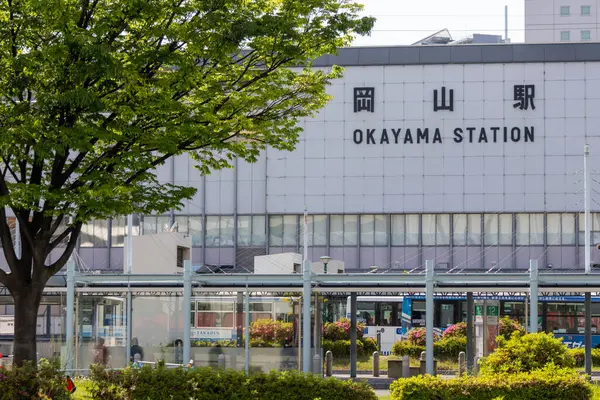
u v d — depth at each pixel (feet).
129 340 105.29
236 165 252.62
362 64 250.37
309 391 62.44
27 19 61.87
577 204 242.58
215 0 63.16
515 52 247.09
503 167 246.06
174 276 107.55
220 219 252.21
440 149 247.70
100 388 62.44
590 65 245.24
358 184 249.55
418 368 126.11
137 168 66.74
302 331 108.37
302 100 73.15
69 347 102.37
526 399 63.46
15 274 67.97
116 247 248.52
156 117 65.67
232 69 70.18
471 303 118.21
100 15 63.62
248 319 105.40
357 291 111.86
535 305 102.83
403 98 249.55
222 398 62.08
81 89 59.67
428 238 247.29
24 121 61.21
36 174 67.87
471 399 63.46
